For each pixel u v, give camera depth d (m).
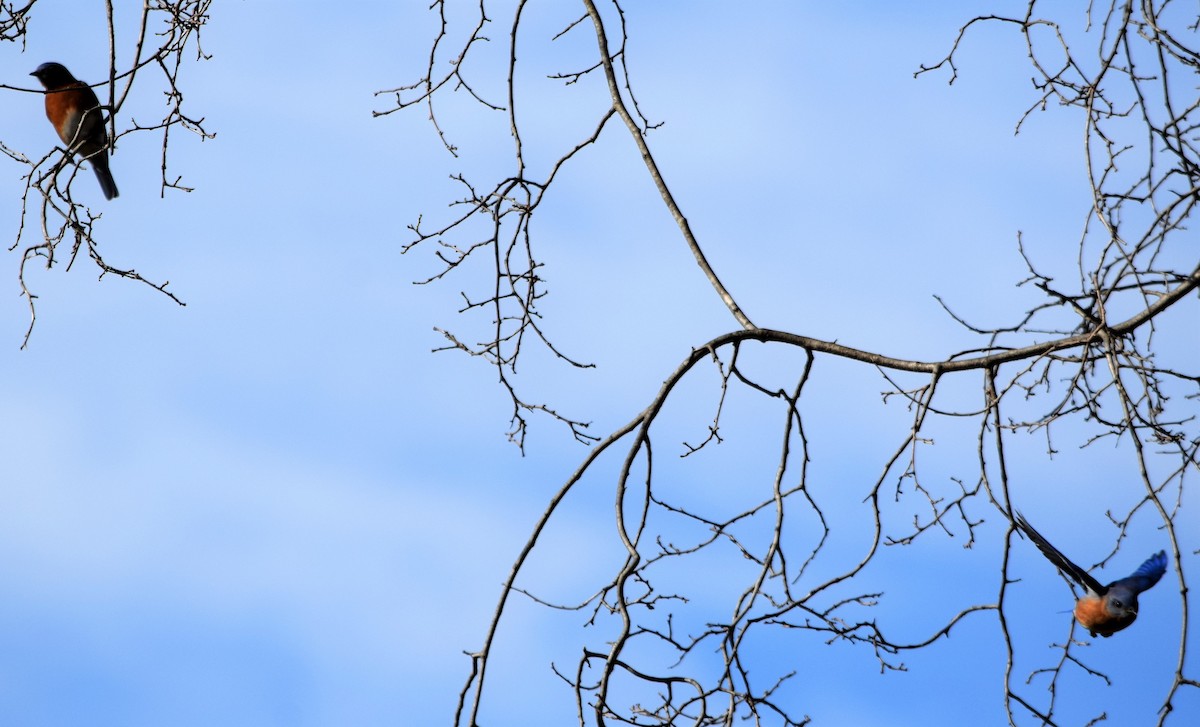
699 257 19.94
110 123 20.48
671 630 18.64
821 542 18.81
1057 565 18.20
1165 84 17.05
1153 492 14.35
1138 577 20.23
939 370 18.69
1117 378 15.76
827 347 19.09
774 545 18.33
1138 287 17.89
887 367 19.02
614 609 18.72
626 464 18.86
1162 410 17.69
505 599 18.89
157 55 20.78
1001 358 18.58
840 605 18.61
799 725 18.38
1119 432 18.02
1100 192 17.06
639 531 18.77
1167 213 16.67
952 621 18.34
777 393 19.08
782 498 18.67
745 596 18.11
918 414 18.56
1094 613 19.55
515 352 20.88
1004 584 18.06
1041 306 19.02
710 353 19.06
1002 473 18.19
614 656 17.72
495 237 20.66
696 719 18.03
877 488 18.69
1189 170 17.19
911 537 18.56
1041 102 19.92
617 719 18.27
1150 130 17.22
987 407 18.22
